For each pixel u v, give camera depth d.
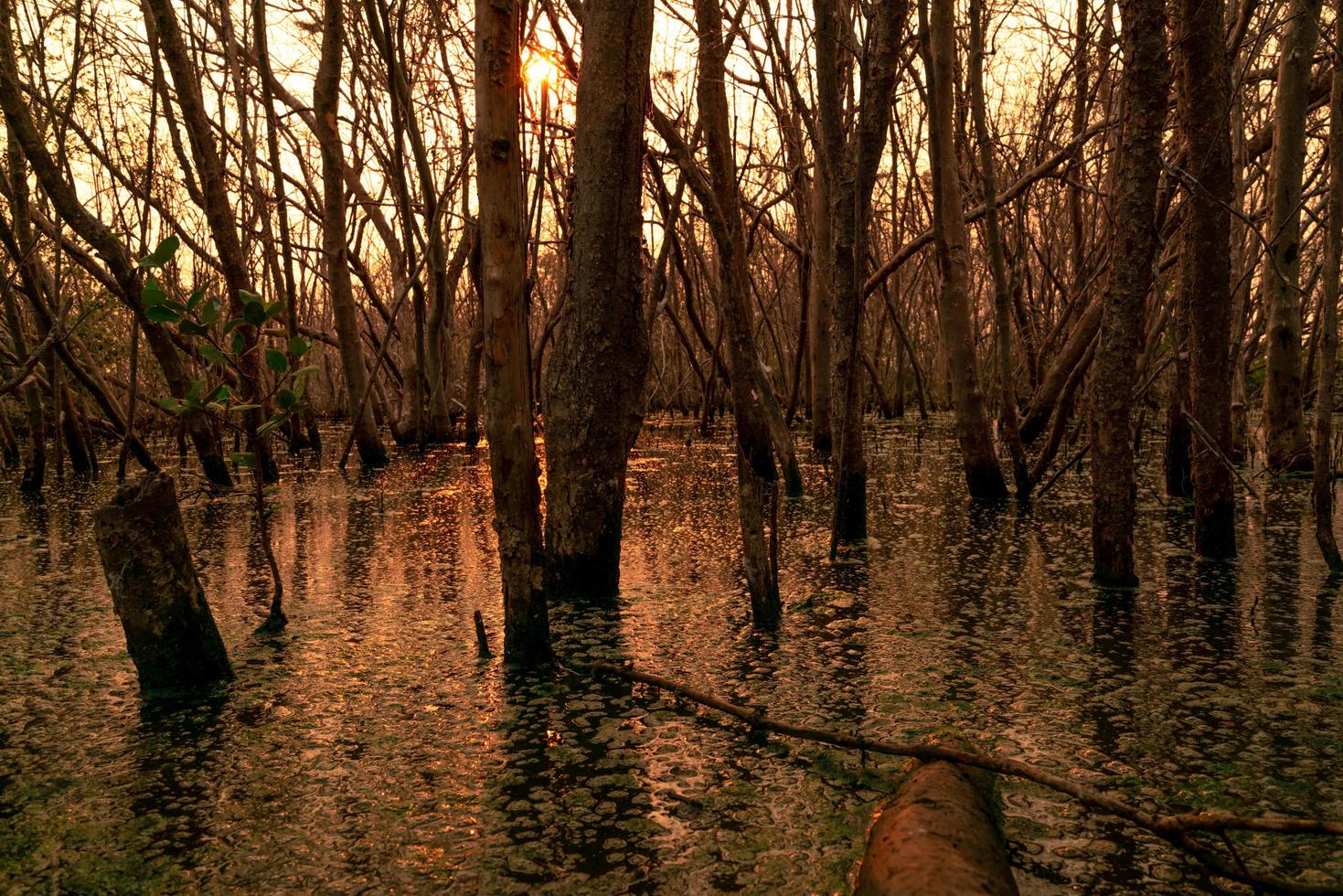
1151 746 2.86
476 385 15.12
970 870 1.91
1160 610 4.43
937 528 6.83
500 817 2.49
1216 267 5.24
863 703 3.27
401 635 4.24
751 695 3.37
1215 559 5.48
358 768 2.82
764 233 19.92
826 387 11.57
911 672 3.60
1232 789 2.55
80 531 7.47
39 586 5.40
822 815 2.47
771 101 7.84
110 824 2.50
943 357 24.91
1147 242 4.51
